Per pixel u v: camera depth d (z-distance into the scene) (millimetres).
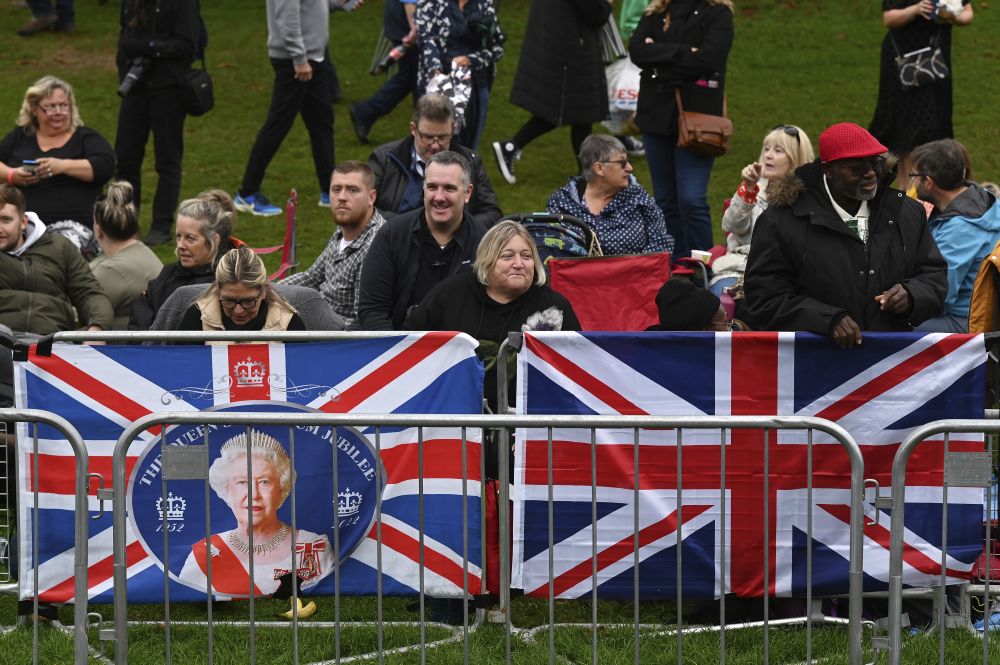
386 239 27469
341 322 27500
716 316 23734
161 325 27172
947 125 43719
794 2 67625
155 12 41969
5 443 23172
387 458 20797
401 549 20922
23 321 29688
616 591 20875
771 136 31547
